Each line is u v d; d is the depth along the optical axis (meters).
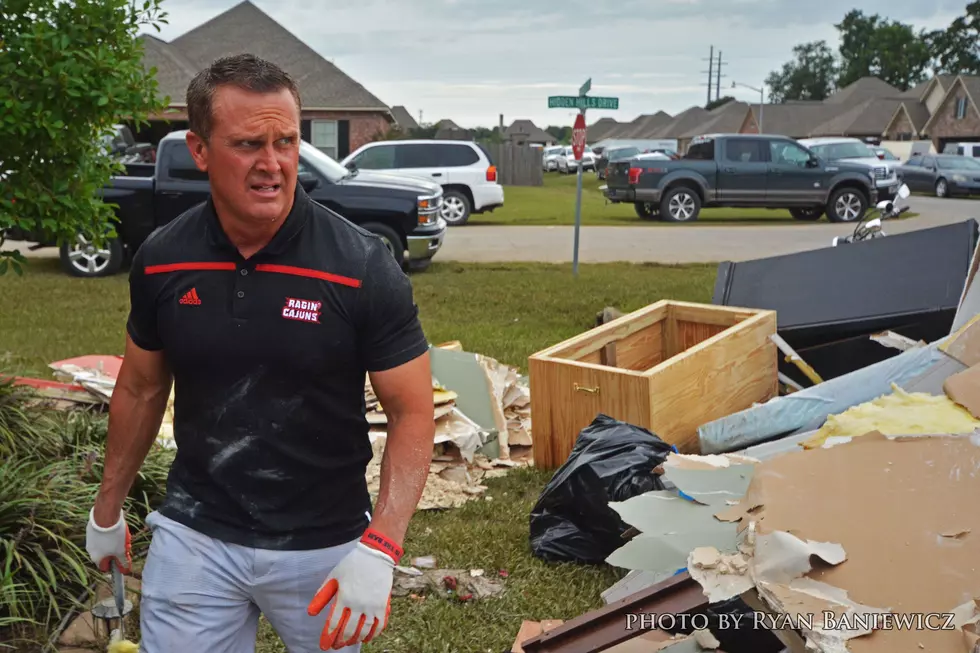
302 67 33.78
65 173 4.40
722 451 4.73
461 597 3.90
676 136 94.88
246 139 2.05
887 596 2.44
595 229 20.53
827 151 26.34
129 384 2.39
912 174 32.59
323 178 12.72
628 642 3.23
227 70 2.07
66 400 5.69
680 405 5.13
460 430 5.52
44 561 3.57
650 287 12.34
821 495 2.84
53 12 4.25
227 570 2.23
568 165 61.09
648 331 6.30
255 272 2.15
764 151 21.89
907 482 2.85
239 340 2.15
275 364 2.16
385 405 2.25
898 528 2.65
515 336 9.22
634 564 3.01
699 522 3.00
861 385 4.62
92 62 4.22
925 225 20.83
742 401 5.76
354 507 2.32
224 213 2.13
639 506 3.20
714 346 5.40
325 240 2.18
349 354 2.19
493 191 20.83
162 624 2.24
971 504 2.70
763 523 2.76
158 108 4.64
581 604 3.84
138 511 4.30
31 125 4.13
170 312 2.20
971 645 2.26
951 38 103.00
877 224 8.24
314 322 2.14
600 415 4.70
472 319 10.26
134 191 12.36
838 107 77.50
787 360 6.10
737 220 22.97
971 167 31.05
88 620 3.56
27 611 3.56
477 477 5.39
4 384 4.83
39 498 3.85
